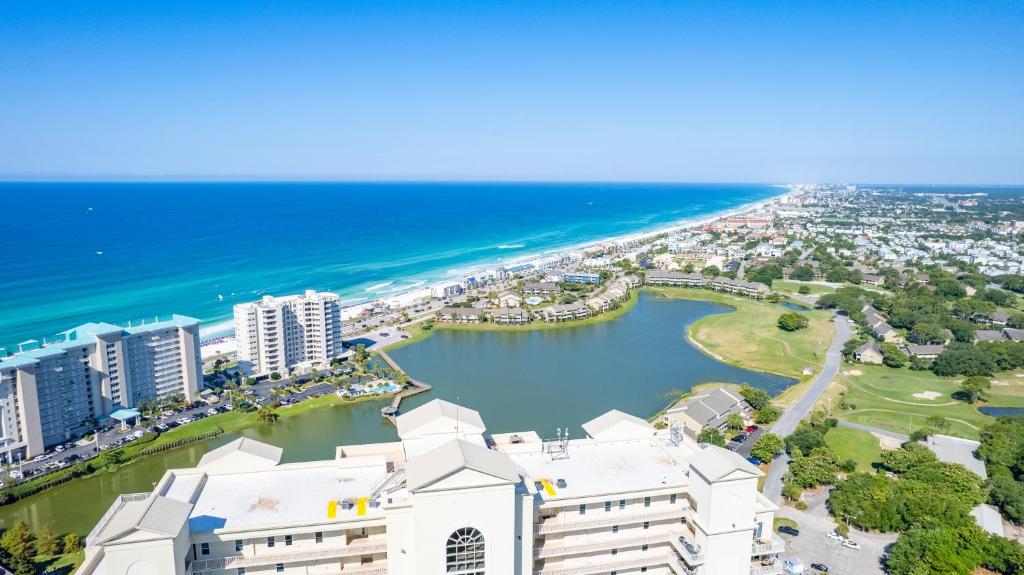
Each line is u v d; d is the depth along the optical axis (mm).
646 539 79562
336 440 156875
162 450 151750
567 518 77625
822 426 157375
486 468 67688
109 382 163750
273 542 70375
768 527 82125
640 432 92250
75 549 105125
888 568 98938
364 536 73625
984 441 142000
